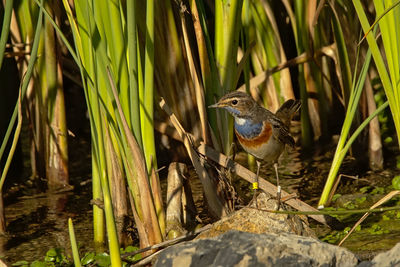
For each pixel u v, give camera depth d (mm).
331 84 15641
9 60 15641
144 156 9906
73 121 19469
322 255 8578
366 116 14844
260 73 16219
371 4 14047
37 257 11555
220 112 11914
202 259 8625
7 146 15656
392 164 15172
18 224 13070
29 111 14711
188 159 15523
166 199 13711
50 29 13352
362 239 11070
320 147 16656
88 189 14859
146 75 9938
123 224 11922
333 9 13719
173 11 11633
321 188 14148
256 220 10219
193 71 11453
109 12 9453
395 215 12133
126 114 9711
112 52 9578
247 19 14961
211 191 11680
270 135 11273
